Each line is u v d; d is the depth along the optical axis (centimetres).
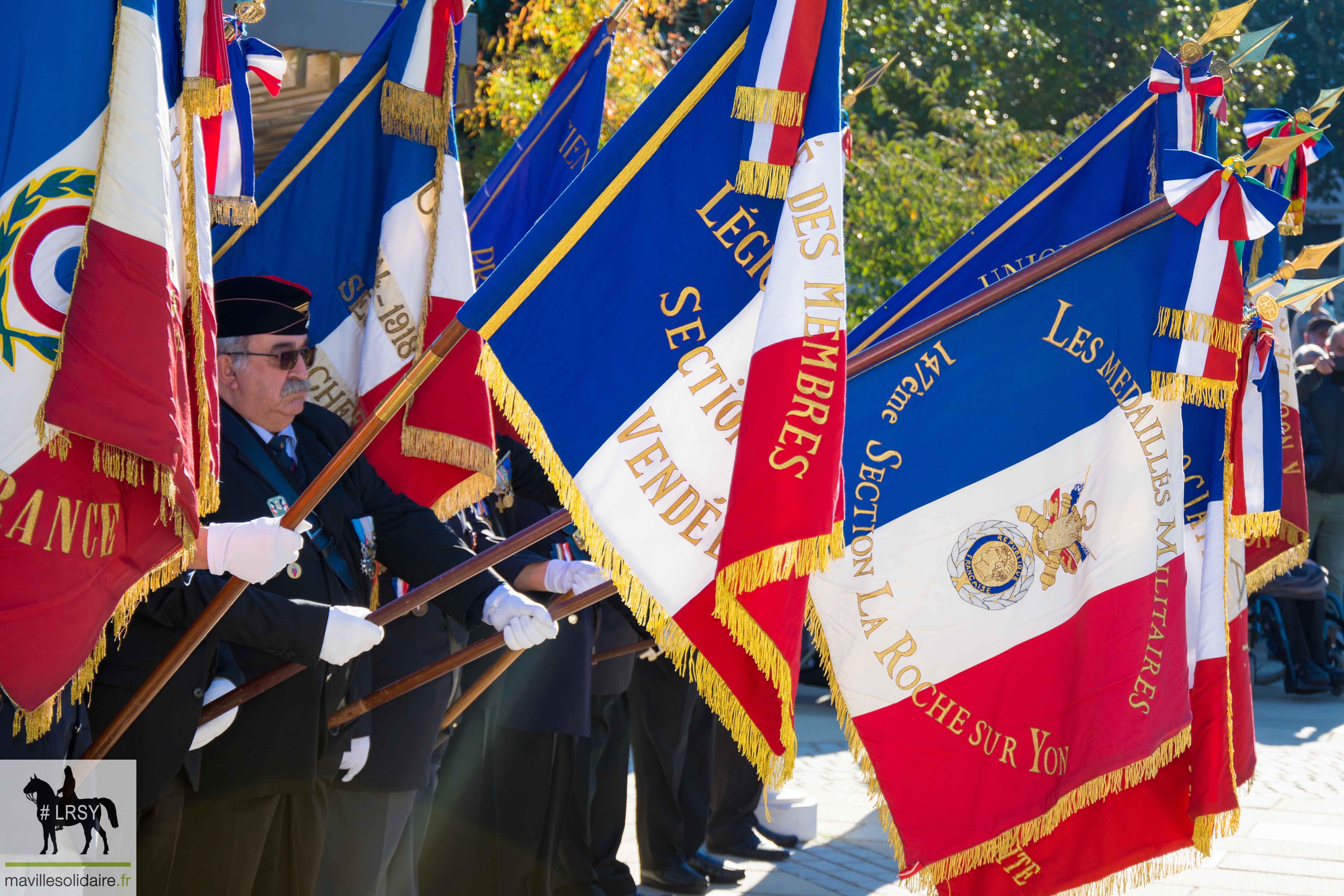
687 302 393
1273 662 1328
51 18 325
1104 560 499
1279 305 541
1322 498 1299
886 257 1454
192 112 354
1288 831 791
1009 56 2038
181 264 350
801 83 377
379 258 541
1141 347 497
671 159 395
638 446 389
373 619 420
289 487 431
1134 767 491
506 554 426
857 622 503
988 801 496
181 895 404
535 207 656
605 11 1245
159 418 321
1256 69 1995
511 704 557
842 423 368
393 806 494
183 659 373
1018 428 502
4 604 317
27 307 319
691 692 675
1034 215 535
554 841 564
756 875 711
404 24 542
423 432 509
